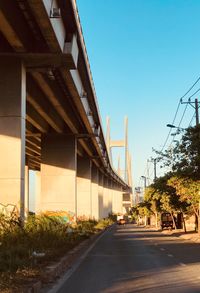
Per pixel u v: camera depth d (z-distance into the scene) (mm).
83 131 53750
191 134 34250
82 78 38062
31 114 42750
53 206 50188
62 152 50875
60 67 27922
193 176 36844
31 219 28484
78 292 13305
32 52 25969
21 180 25344
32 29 24688
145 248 32281
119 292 13102
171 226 75812
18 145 25453
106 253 28391
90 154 75438
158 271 18125
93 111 50531
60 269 18000
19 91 25797
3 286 11797
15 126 25594
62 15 25875
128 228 95250
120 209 176500
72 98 38375
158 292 12805
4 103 25734
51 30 22938
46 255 19906
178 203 56375
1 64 26047
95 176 92500
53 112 44594
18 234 21516
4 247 17812
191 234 50938
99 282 15414
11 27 22109
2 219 22938
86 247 33312
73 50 26984
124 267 20078
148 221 120562
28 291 11750
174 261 22219
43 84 33281
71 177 50531
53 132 51281
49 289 13914
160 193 60000
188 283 14555
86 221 66500
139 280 15570
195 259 23172
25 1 21266
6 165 25312
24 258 16844
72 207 50062
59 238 27938
